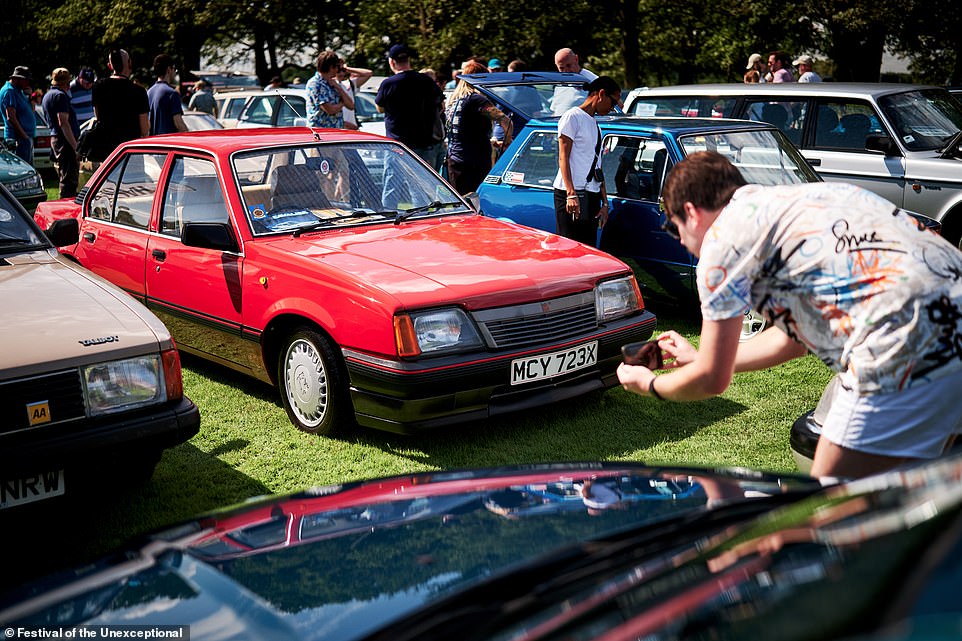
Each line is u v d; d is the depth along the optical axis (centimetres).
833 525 133
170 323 557
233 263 500
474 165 934
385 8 2142
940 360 221
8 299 387
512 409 447
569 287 468
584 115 650
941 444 230
